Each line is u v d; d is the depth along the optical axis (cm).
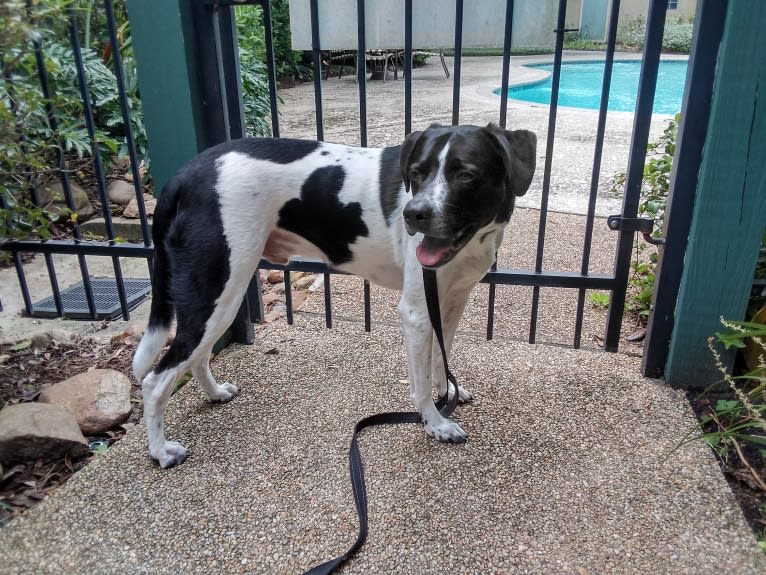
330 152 218
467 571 168
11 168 254
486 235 201
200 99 257
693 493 196
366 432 229
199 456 217
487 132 185
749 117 213
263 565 171
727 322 235
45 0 210
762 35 204
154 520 188
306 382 264
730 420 232
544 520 186
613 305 276
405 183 196
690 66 220
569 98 1260
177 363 209
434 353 244
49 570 170
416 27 256
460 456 215
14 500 201
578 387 256
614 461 211
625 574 167
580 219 454
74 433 220
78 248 302
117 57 259
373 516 187
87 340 304
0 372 271
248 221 210
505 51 246
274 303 355
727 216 227
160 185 269
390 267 223
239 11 734
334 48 264
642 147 244
